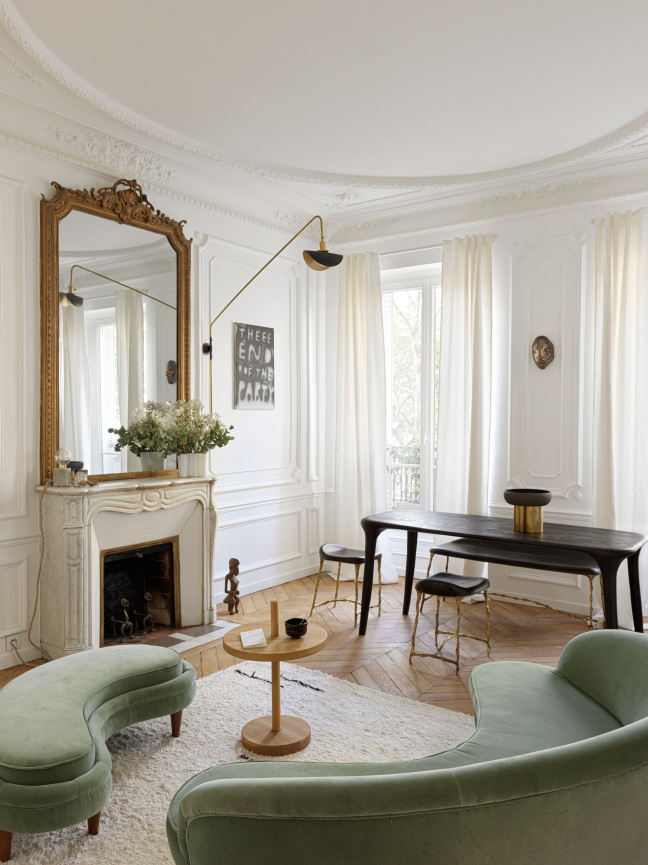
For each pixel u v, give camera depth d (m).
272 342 5.78
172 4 2.81
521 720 2.20
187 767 2.70
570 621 4.70
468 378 5.36
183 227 4.91
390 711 3.19
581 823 1.28
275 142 4.34
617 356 4.73
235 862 1.30
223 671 3.74
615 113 3.92
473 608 5.05
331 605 5.14
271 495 5.77
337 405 6.09
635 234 4.66
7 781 2.13
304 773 1.81
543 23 2.97
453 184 5.07
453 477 5.46
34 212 3.92
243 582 5.49
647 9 2.86
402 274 6.08
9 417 3.81
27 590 3.89
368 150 4.49
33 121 3.84
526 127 4.12
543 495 3.94
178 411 4.57
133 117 3.91
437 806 1.20
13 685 2.61
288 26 2.98
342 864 1.22
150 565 4.68
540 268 5.15
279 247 5.85
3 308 3.76
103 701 2.64
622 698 2.20
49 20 2.93
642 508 4.62
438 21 2.95
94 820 2.27
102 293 4.27
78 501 3.77
